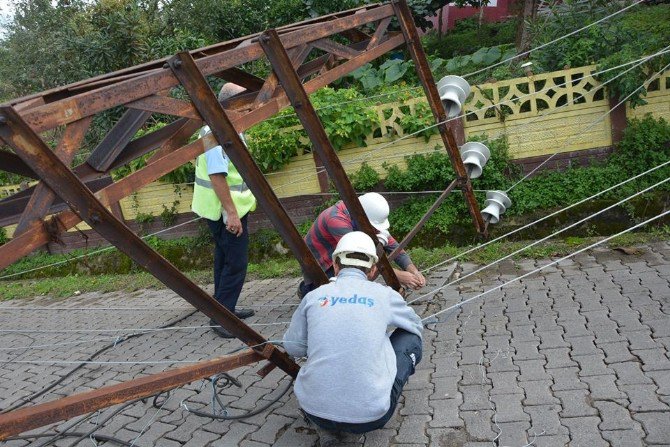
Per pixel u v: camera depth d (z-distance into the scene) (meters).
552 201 6.13
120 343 5.45
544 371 3.43
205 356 4.74
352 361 2.63
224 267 5.18
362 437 3.09
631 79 5.80
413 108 6.69
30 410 2.05
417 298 4.80
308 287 4.59
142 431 3.56
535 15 9.16
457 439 2.93
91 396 2.22
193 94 2.49
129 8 10.76
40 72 15.06
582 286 4.66
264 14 10.78
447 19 14.65
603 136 6.20
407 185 6.63
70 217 2.06
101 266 8.59
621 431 2.74
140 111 2.62
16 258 1.92
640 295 4.26
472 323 4.36
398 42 4.25
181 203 7.88
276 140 6.93
